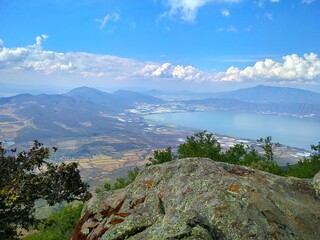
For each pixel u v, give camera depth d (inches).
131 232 267.4
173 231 231.3
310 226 263.7
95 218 317.1
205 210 261.6
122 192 338.0
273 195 289.6
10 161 663.1
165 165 352.2
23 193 605.3
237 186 289.6
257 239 235.1
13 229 617.0
